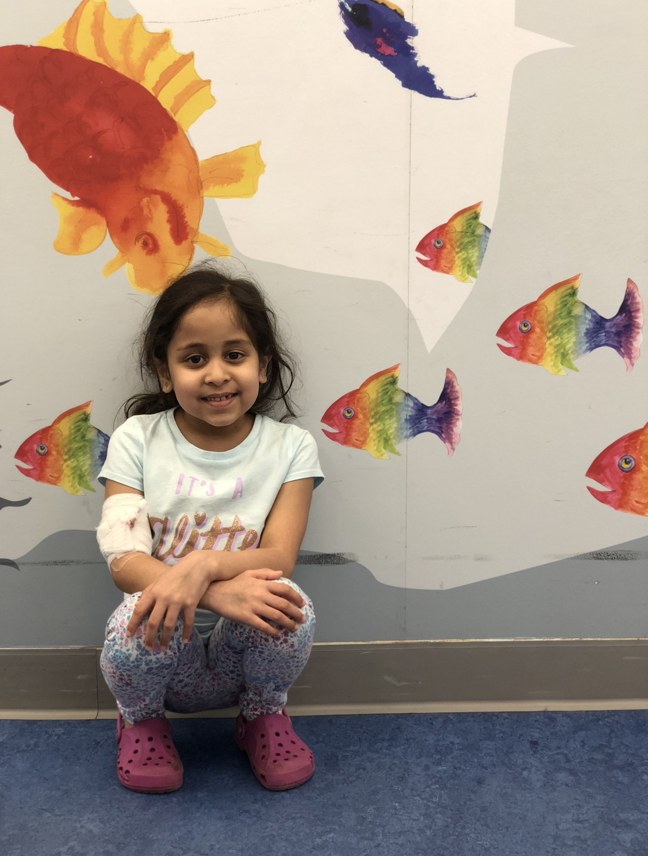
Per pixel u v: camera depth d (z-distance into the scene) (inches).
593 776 40.4
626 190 42.6
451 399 44.4
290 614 37.0
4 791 39.1
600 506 45.6
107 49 40.6
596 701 46.5
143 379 43.4
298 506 41.5
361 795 39.0
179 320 39.2
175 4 40.4
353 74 41.2
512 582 46.0
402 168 42.1
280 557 39.3
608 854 35.2
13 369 43.3
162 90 41.0
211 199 42.0
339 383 44.0
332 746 43.0
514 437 44.9
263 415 43.4
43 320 42.9
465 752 42.4
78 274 42.5
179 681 40.3
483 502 45.4
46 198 41.8
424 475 45.1
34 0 40.1
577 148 42.3
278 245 42.6
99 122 41.2
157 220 42.1
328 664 46.3
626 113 42.0
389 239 42.7
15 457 44.1
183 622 37.1
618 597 46.3
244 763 41.8
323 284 43.0
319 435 44.6
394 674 46.4
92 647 45.8
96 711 45.8
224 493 41.0
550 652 46.6
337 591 45.9
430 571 45.8
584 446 45.1
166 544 40.9
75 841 35.7
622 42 41.4
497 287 43.3
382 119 41.6
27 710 45.8
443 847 35.5
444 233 42.8
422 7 40.9
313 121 41.6
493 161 42.2
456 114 41.8
